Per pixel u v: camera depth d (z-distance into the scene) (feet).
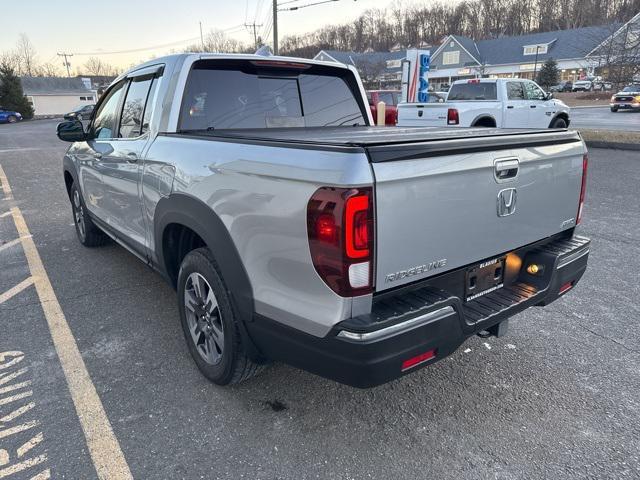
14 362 10.02
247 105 11.19
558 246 9.23
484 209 7.45
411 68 47.14
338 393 9.07
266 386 9.27
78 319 12.00
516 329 11.59
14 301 13.08
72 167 16.30
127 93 12.26
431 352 6.81
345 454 7.50
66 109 228.63
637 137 44.27
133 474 7.06
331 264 6.03
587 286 13.99
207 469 7.18
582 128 56.75
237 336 8.09
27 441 7.71
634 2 69.21
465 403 8.79
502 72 201.77
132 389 9.11
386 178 5.96
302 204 6.24
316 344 6.50
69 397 8.85
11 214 23.29
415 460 7.39
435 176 6.54
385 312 6.34
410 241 6.46
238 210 7.29
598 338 11.11
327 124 12.80
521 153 7.89
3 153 49.93
